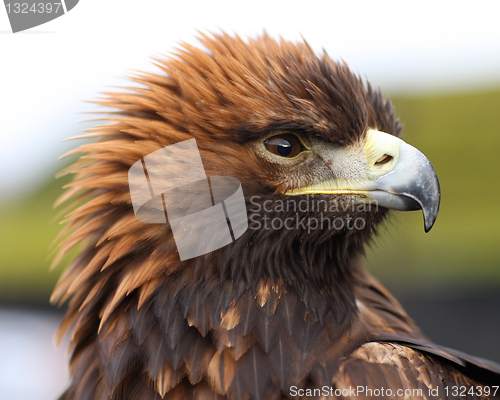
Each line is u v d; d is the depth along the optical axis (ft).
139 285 11.97
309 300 12.48
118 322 12.15
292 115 12.30
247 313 11.80
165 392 11.25
